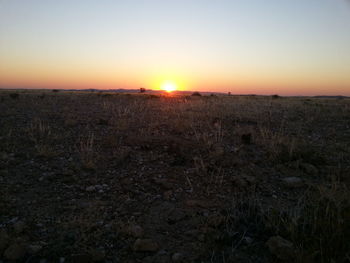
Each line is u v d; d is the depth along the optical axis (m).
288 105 14.99
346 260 2.12
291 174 4.25
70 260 2.21
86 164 4.39
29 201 3.26
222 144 5.88
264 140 5.99
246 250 2.40
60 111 10.60
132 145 5.69
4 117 8.76
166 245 2.49
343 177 3.99
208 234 2.62
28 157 4.86
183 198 3.47
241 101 17.56
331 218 2.68
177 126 7.34
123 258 2.30
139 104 14.31
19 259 2.19
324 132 7.43
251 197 3.45
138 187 3.76
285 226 2.62
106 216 2.98
